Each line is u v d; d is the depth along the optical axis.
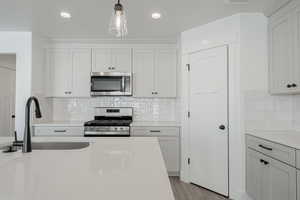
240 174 2.58
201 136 3.03
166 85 3.74
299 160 1.63
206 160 2.96
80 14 2.69
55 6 2.46
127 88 3.67
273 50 2.46
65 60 3.73
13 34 3.33
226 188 2.71
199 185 3.05
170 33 3.39
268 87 2.58
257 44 2.60
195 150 3.11
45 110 3.73
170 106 4.05
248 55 2.59
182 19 2.81
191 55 3.19
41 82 3.61
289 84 2.17
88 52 3.74
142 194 0.72
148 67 3.75
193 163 3.15
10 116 5.05
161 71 3.74
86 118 4.05
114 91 3.65
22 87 3.31
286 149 1.78
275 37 2.41
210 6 2.43
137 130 3.42
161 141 3.45
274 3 2.30
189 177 3.21
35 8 2.52
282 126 2.58
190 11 2.57
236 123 2.63
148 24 3.00
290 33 2.15
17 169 1.01
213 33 2.89
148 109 4.06
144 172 0.97
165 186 0.80
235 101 2.64
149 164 1.11
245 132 2.56
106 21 2.92
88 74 3.74
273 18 2.46
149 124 3.49
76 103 4.05
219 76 2.81
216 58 2.85
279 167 1.87
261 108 2.58
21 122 3.30
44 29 3.23
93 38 3.64
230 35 2.70
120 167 1.05
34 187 0.79
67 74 3.74
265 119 2.58
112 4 2.40
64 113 4.04
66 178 0.89
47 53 3.72
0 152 1.41
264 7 2.43
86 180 0.86
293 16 2.10
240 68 2.60
